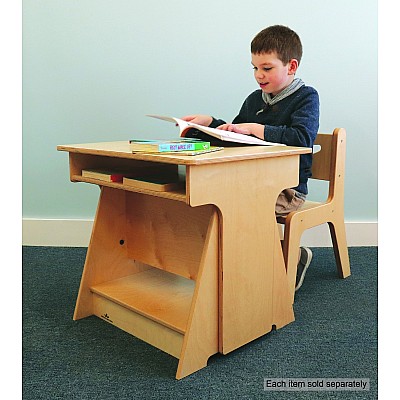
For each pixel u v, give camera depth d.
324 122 2.14
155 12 2.08
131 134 2.17
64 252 2.15
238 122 1.88
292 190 1.65
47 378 1.22
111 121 2.16
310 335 1.43
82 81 2.13
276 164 1.38
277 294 1.44
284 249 1.58
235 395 1.15
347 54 2.09
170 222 1.50
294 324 1.50
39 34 2.10
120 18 2.08
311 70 2.10
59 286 1.79
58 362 1.29
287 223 1.57
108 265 1.59
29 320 1.53
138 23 2.08
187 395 1.15
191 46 2.10
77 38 2.10
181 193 1.21
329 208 1.74
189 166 1.14
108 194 1.56
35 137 2.17
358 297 1.69
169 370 1.25
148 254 1.58
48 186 2.21
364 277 1.87
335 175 1.75
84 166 1.50
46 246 2.22
